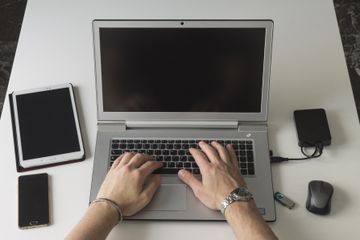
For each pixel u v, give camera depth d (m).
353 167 0.98
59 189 0.96
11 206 0.93
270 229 0.83
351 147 1.01
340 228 0.89
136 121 1.03
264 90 0.99
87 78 1.14
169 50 0.96
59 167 1.00
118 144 1.01
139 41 0.95
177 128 1.04
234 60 0.96
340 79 1.13
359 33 2.01
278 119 1.07
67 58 1.18
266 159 0.99
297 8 1.27
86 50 1.19
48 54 1.18
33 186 0.95
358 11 2.08
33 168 0.99
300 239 0.88
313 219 0.91
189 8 1.27
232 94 1.00
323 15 1.25
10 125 1.06
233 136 1.03
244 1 1.29
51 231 0.90
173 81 0.99
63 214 0.92
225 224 0.90
